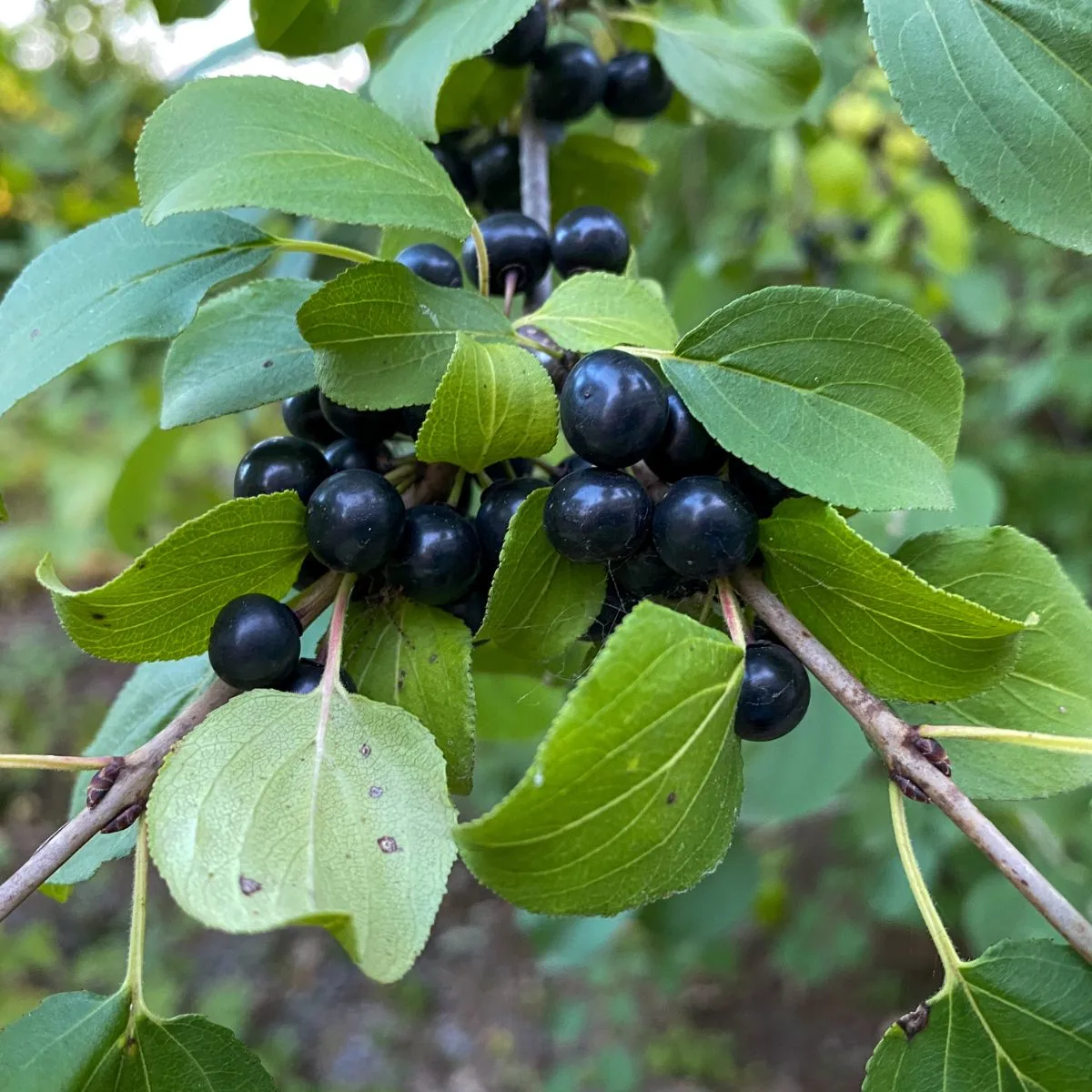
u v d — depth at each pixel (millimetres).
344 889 74
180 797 78
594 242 121
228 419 441
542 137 143
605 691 69
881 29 93
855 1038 406
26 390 94
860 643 88
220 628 85
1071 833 251
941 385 88
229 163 87
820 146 276
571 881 72
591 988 427
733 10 161
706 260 240
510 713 158
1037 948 84
